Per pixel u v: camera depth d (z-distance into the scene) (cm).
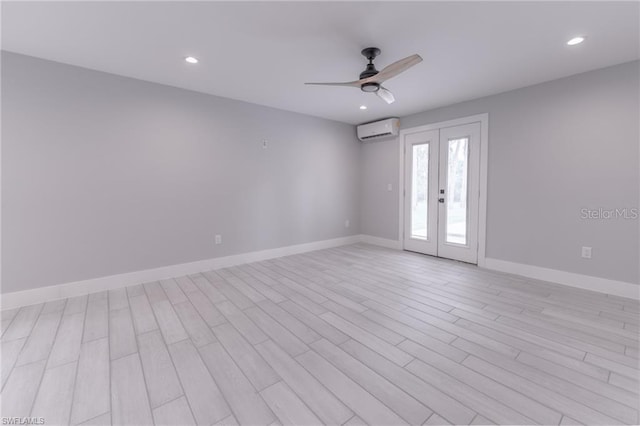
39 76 264
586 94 290
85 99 286
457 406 145
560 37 225
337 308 260
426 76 302
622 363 177
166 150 336
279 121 433
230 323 232
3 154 254
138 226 322
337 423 136
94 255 298
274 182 434
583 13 194
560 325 225
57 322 233
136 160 317
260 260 424
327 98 379
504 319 236
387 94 273
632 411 140
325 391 157
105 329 223
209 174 370
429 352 192
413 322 233
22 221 263
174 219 346
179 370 175
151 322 234
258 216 419
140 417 140
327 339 209
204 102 360
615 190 278
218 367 177
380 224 524
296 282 329
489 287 308
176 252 349
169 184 340
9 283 259
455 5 186
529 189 335
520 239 346
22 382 163
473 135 382
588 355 185
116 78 301
